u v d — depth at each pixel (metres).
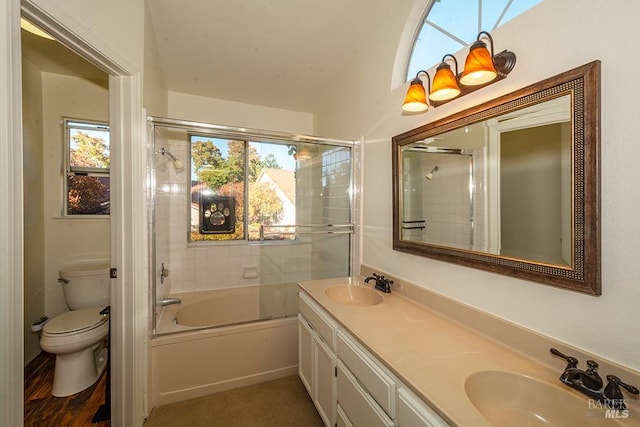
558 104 0.93
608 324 0.82
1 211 0.84
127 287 1.50
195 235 2.70
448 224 1.40
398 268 1.77
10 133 0.86
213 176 2.74
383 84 1.90
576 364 0.86
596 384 0.79
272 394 1.92
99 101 2.48
